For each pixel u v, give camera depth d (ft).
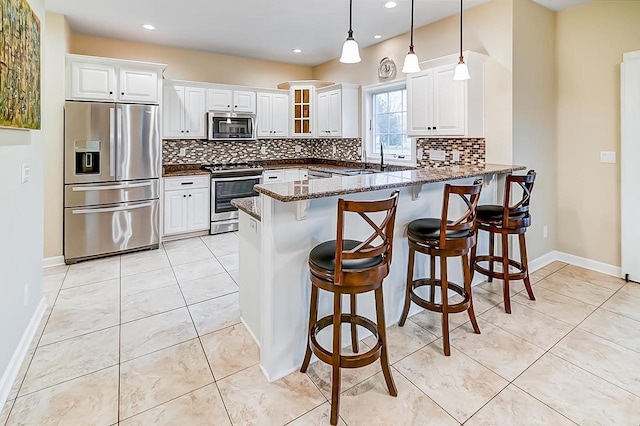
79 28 14.03
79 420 5.62
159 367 7.00
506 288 9.16
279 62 19.89
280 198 5.81
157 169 14.56
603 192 11.67
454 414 5.77
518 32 11.07
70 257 12.97
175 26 13.91
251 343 7.86
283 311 6.72
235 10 12.37
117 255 13.96
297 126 19.74
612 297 9.97
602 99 11.39
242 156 19.70
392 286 8.61
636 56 10.40
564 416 5.70
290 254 6.70
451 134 11.76
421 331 8.31
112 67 13.46
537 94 11.86
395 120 16.33
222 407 5.95
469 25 12.12
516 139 11.25
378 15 12.78
